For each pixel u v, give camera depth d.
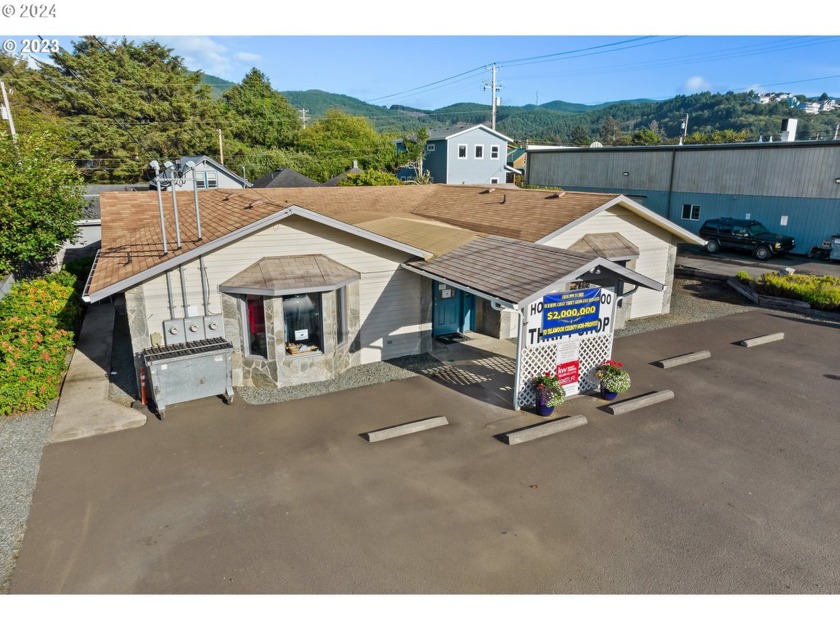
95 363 13.46
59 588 6.46
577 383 11.82
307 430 10.27
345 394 11.88
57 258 21.78
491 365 13.55
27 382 10.76
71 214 18.17
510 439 9.80
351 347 13.30
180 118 54.12
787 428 10.44
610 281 11.85
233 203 15.35
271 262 12.11
